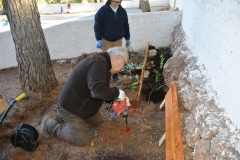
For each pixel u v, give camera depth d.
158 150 2.66
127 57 2.22
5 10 3.21
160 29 4.93
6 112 2.76
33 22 3.27
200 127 2.23
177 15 4.77
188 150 2.29
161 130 2.93
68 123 2.58
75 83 2.32
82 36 4.75
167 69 3.53
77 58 4.91
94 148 2.71
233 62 2.00
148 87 3.83
